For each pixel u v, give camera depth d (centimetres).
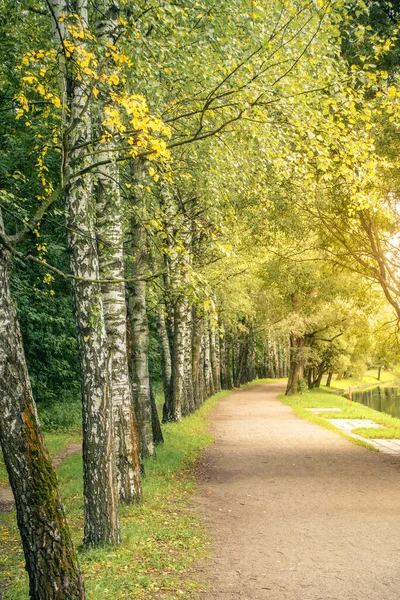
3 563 718
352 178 812
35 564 447
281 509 946
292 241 1773
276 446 1678
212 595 584
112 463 750
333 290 2300
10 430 447
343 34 1140
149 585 603
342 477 1202
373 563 672
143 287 1341
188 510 937
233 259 674
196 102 810
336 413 2659
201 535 797
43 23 945
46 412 2122
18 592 601
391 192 1410
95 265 737
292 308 3594
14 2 875
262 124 745
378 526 830
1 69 912
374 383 9400
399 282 1623
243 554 718
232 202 1429
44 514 450
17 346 457
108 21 851
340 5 691
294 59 700
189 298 595
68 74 599
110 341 937
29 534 448
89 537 739
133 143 535
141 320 1352
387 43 748
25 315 1927
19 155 1120
